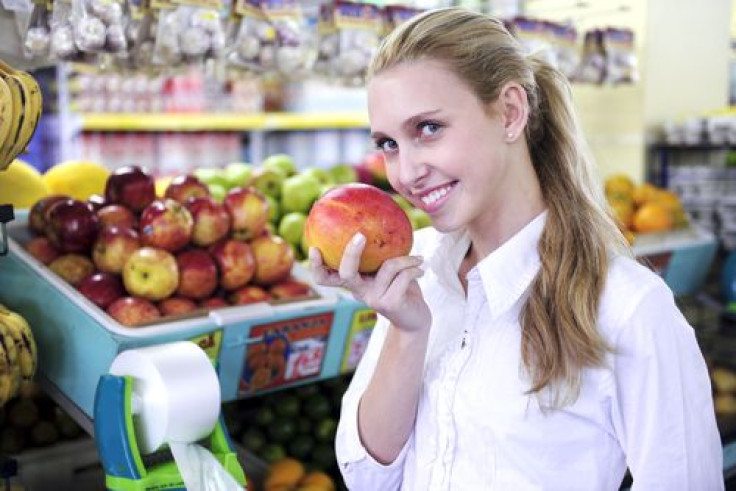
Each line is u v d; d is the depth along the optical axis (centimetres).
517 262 112
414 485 118
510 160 111
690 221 304
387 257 104
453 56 100
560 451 106
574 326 104
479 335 113
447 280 123
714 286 318
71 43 177
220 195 229
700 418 104
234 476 139
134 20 193
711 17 343
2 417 186
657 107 328
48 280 167
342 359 193
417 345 114
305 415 219
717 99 353
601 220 112
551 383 104
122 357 141
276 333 177
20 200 202
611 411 105
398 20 247
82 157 438
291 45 223
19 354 150
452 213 103
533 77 111
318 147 535
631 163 329
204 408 136
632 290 104
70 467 189
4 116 141
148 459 137
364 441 121
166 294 171
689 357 104
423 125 100
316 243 105
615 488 109
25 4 169
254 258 188
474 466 110
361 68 238
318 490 192
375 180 286
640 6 318
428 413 117
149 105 445
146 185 192
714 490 106
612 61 298
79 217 177
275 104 521
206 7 199
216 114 466
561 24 283
